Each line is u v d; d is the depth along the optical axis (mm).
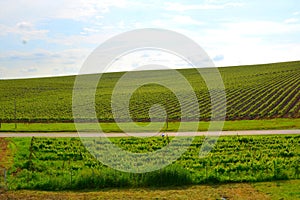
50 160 35938
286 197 23953
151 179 27094
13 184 27484
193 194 24844
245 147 39188
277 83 95438
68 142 43469
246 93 85562
